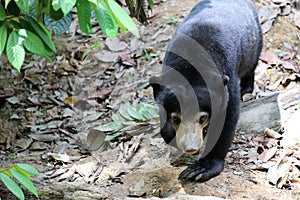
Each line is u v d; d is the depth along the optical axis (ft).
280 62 35.65
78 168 27.68
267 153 27.02
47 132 31.65
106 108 33.37
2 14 15.75
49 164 28.58
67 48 38.32
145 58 36.76
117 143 29.68
